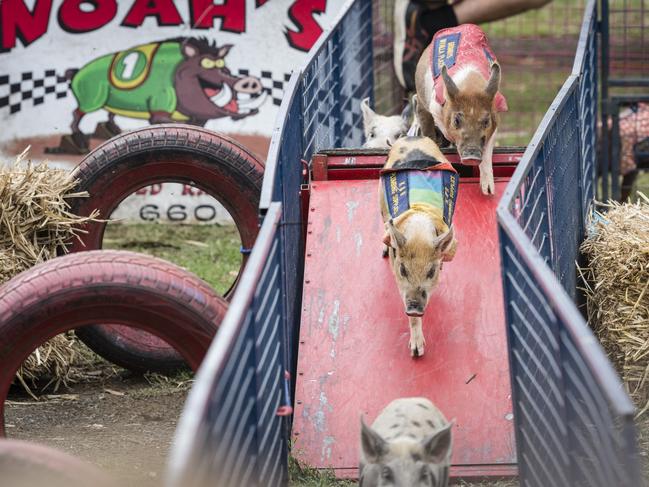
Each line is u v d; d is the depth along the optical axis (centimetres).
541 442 636
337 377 843
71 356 1052
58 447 871
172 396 1033
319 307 895
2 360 710
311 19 1616
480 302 891
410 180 834
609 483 504
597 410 518
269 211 694
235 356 555
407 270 783
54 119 1609
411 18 1463
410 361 848
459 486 773
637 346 906
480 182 995
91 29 1603
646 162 1525
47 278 707
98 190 1087
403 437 634
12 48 1588
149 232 1600
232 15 1614
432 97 970
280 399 724
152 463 834
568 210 994
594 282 995
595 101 1286
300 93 1002
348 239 952
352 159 1032
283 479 733
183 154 1094
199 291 724
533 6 1547
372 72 1418
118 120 1623
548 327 592
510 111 2169
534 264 583
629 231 966
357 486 764
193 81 1625
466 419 806
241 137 1636
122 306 714
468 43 1000
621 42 2136
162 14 1608
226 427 542
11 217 1036
